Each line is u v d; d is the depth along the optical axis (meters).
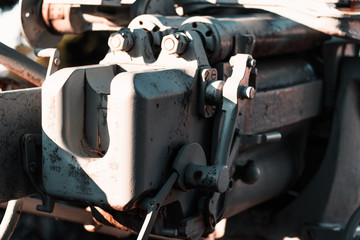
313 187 2.84
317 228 2.77
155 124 1.72
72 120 1.78
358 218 2.61
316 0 2.21
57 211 2.47
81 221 2.50
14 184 1.84
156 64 1.92
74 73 1.78
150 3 2.36
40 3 2.42
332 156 2.82
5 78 2.56
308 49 2.90
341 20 2.22
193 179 1.82
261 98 2.36
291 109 2.60
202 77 1.89
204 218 2.00
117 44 1.91
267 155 2.68
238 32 2.15
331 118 2.92
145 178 1.71
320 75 2.89
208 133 1.99
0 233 1.98
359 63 2.81
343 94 2.81
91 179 1.74
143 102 1.67
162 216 1.89
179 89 1.82
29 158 1.86
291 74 2.66
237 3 2.27
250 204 2.63
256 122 2.35
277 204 2.96
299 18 2.23
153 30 2.00
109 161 1.71
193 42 1.89
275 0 2.23
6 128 1.81
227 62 2.07
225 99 1.93
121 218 1.94
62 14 2.39
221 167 1.81
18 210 2.01
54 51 2.00
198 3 2.40
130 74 1.71
